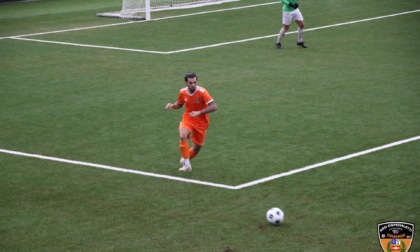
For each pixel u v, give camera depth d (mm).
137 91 58000
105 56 71875
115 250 30094
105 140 45688
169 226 32500
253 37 80438
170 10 100875
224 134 46375
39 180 38750
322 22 89062
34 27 89188
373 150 42625
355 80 60500
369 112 50906
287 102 53938
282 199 35406
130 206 34938
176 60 69375
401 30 83000
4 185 38031
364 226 31969
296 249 29844
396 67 65125
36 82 61750
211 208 34469
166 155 42531
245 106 53000
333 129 47000
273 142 44531
